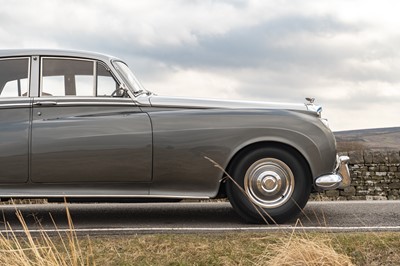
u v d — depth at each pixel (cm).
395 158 1195
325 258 360
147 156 530
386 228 495
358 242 404
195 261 382
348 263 359
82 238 448
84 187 536
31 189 534
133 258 389
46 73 548
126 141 529
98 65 551
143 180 534
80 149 528
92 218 603
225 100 552
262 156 531
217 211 661
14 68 549
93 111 535
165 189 538
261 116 532
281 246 384
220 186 554
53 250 403
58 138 528
